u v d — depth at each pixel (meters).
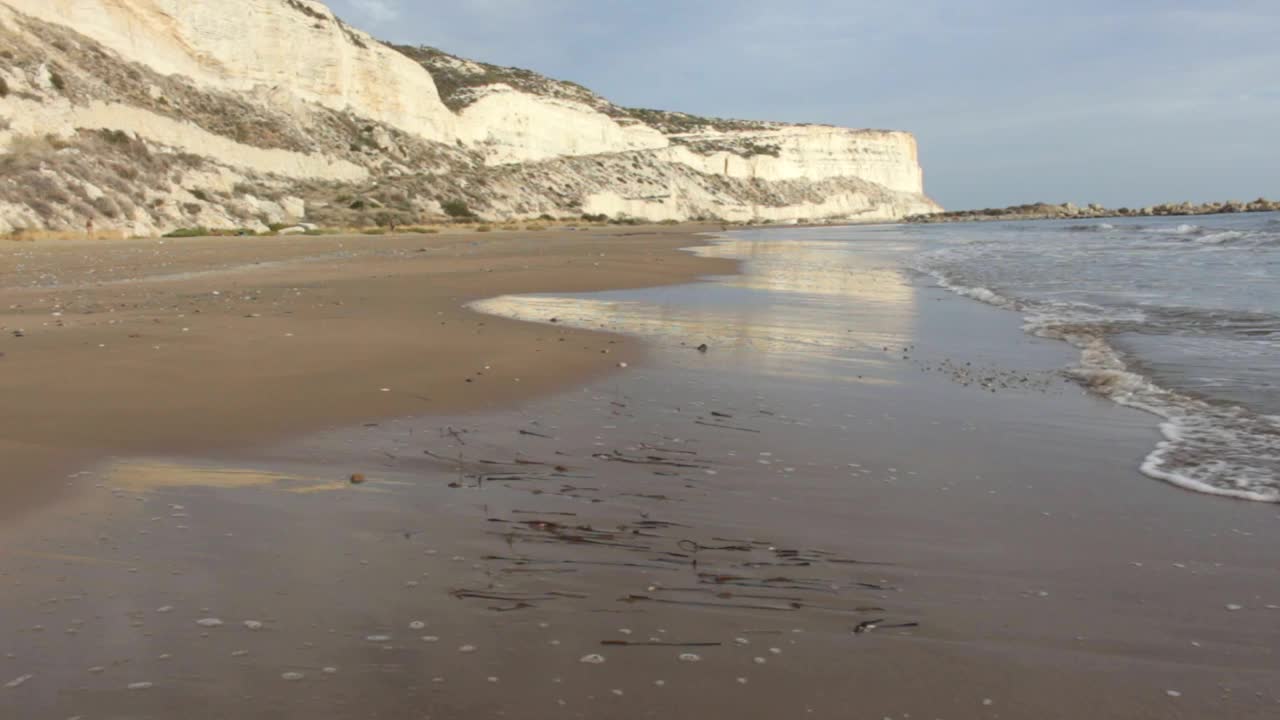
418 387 6.79
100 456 4.75
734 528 4.00
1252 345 9.26
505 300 13.52
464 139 76.06
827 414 6.31
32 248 24.95
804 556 3.70
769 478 4.76
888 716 2.51
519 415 6.04
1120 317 11.69
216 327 9.73
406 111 68.88
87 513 3.87
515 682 2.62
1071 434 5.84
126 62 46.16
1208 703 2.62
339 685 2.55
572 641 2.89
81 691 2.47
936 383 7.55
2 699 2.42
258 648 2.74
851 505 4.36
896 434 5.78
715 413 6.25
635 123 103.75
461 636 2.88
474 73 93.06
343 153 57.88
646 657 2.80
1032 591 3.40
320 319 10.63
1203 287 15.36
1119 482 4.81
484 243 34.16
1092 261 22.84
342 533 3.76
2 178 30.53
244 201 41.66
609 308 12.80
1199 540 3.96
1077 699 2.63
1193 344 9.39
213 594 3.11
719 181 107.69
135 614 2.93
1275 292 14.34
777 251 31.59
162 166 38.69
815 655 2.86
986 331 10.80
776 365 8.27
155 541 3.58
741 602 3.23
